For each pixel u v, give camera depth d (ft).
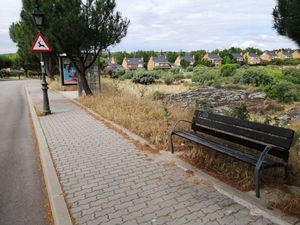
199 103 30.86
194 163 15.52
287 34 12.69
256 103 44.78
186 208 11.15
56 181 13.89
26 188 14.37
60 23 36.63
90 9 39.34
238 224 9.95
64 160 17.11
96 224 10.29
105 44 41.81
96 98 38.91
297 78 73.05
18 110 40.93
